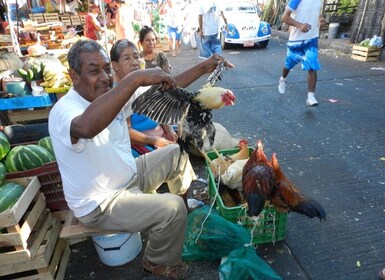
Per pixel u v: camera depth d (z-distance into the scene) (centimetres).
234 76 789
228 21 1160
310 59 524
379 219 283
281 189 236
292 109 550
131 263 250
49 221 238
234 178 265
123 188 219
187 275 235
